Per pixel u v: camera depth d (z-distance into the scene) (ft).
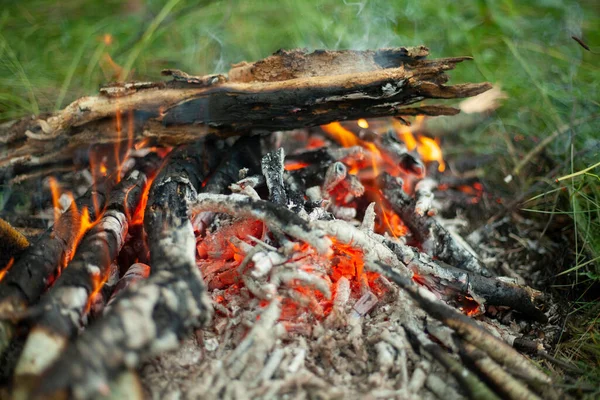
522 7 5.51
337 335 3.31
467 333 3.22
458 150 4.64
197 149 3.94
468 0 5.50
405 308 3.38
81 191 4.19
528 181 4.46
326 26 5.27
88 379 2.82
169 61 5.31
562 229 4.25
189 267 3.19
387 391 3.14
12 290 3.23
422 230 3.92
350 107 3.86
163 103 3.84
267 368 3.16
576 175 4.16
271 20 5.57
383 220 4.05
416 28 5.35
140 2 5.71
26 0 5.71
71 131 3.92
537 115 4.72
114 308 2.97
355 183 3.95
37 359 3.01
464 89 3.82
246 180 3.78
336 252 3.52
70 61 5.20
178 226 3.41
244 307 3.39
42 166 4.02
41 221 4.08
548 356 3.48
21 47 5.23
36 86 4.90
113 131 3.92
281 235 3.40
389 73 3.75
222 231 3.54
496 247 4.21
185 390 3.10
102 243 3.39
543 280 4.04
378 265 3.32
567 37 5.28
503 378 3.12
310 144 4.42
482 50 5.22
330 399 3.10
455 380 3.19
